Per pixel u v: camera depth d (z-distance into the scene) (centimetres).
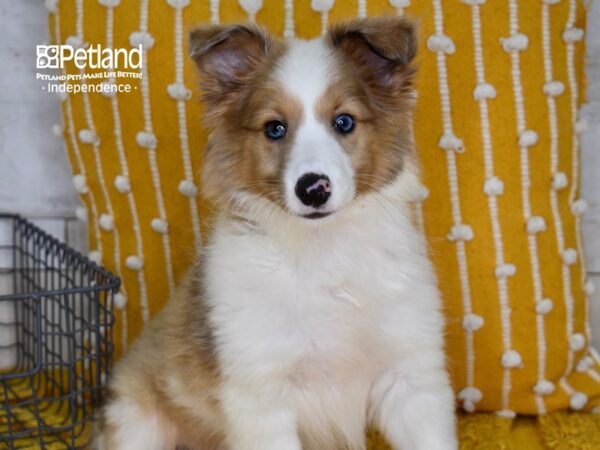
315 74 62
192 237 83
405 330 66
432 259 78
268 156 63
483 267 80
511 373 82
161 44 80
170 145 82
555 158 79
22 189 99
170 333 71
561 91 79
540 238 80
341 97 62
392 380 68
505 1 77
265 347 64
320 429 69
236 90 66
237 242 66
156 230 84
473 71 78
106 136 83
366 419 71
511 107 78
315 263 65
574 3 79
